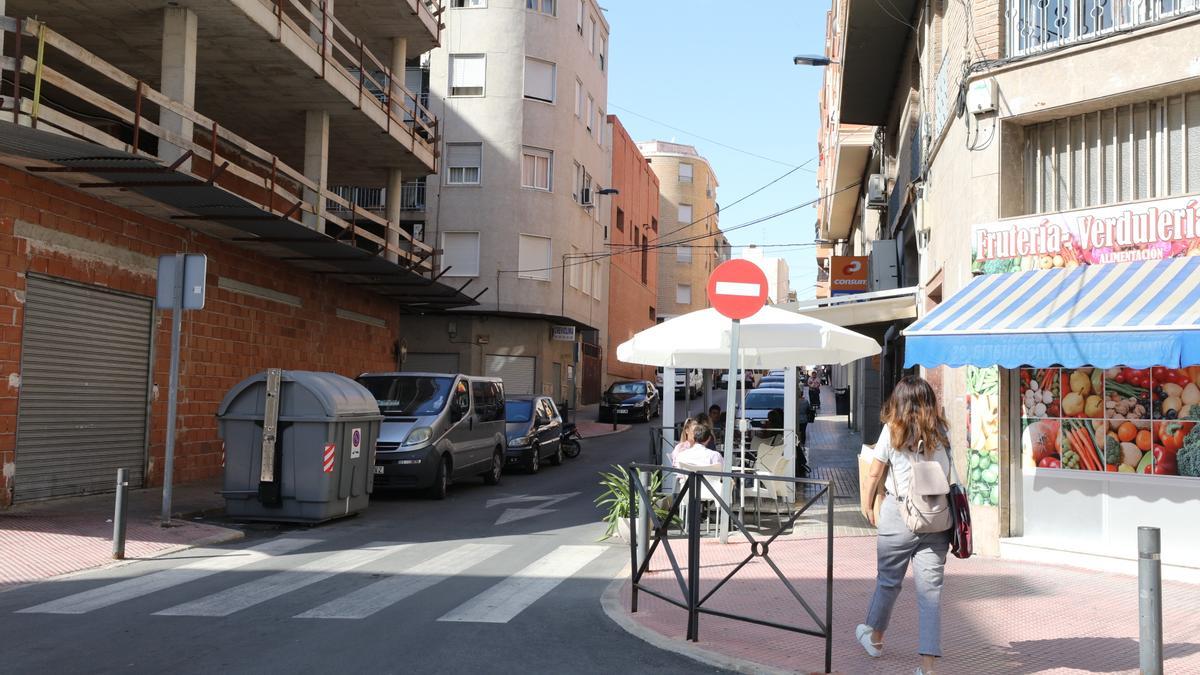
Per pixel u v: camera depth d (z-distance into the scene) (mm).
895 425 5520
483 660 5762
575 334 38156
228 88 18734
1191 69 9039
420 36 24625
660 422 37156
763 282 8625
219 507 12914
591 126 38875
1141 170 9727
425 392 15703
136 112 12367
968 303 9711
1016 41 10648
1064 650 6125
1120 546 9195
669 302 73438
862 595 7863
